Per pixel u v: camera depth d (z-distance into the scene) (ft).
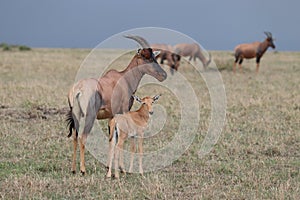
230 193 85.76
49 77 271.90
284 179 95.91
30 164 104.17
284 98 202.28
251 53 336.49
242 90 228.84
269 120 154.71
